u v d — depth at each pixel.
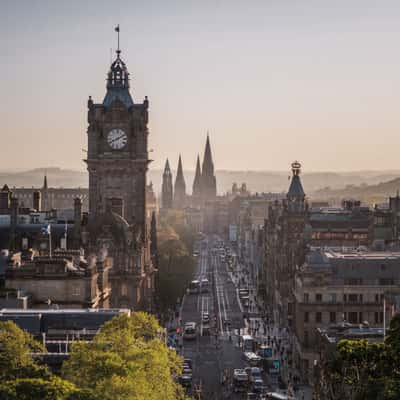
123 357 161.12
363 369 175.38
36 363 162.75
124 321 181.00
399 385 165.75
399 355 172.75
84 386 147.25
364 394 166.50
